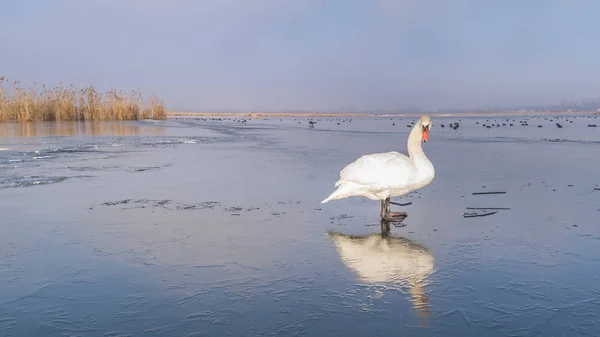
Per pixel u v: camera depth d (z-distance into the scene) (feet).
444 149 82.99
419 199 37.06
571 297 17.99
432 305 17.33
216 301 17.69
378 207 34.17
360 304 17.43
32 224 28.76
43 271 20.74
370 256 22.94
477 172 51.80
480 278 19.97
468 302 17.57
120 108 225.15
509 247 24.35
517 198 37.24
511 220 30.09
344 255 23.08
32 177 48.08
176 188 41.63
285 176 48.91
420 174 29.14
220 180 46.24
